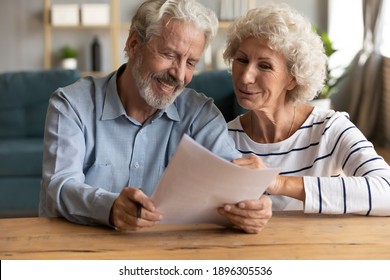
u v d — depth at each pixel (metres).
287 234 1.89
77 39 8.73
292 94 2.41
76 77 5.66
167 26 2.07
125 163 2.29
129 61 2.25
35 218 2.04
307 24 2.32
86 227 1.94
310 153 2.44
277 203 2.42
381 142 7.66
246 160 2.01
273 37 2.21
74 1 8.62
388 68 7.33
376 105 7.61
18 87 5.52
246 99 2.31
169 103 2.19
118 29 8.52
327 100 7.14
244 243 1.81
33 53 8.69
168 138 2.34
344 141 2.36
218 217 1.90
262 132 2.49
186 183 1.72
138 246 1.78
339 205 2.05
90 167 2.27
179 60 2.11
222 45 8.70
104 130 2.26
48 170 2.10
